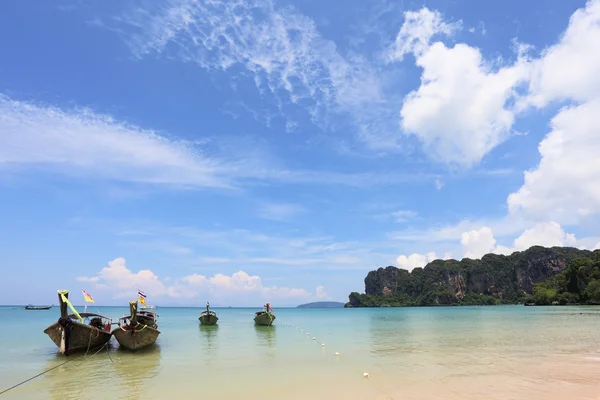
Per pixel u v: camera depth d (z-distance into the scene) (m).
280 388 14.98
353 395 13.90
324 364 20.19
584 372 17.61
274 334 38.22
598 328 41.47
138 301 24.61
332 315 99.56
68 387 15.71
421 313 103.81
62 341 21.88
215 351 25.30
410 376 16.97
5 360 21.94
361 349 26.05
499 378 16.44
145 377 17.28
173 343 30.02
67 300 22.14
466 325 49.75
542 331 38.59
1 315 85.31
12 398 14.27
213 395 14.09
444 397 13.57
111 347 25.91
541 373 17.41
